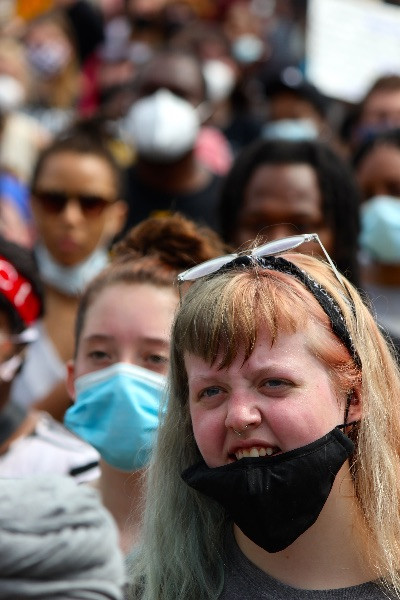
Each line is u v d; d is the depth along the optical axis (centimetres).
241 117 1958
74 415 806
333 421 586
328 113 1855
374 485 596
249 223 1078
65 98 2092
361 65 1908
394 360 659
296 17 2198
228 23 2295
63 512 433
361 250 1252
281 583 601
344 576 598
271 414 577
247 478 570
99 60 2270
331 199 1061
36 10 2358
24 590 422
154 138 1487
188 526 645
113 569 444
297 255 641
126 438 780
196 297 609
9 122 1738
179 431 645
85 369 820
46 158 1299
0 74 1916
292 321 585
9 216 1546
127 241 867
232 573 622
